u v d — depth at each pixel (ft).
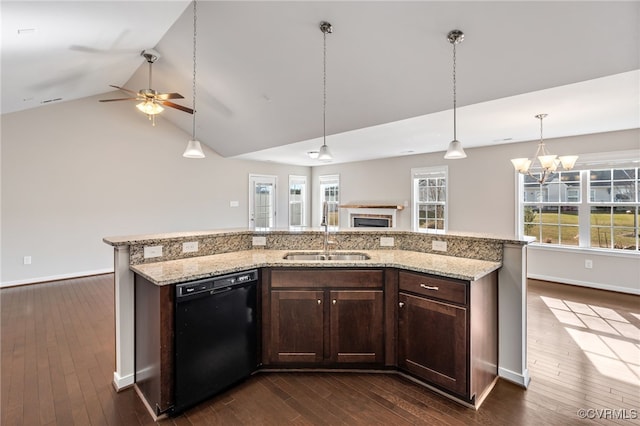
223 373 7.24
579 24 7.25
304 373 8.12
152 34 11.64
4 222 15.60
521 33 7.87
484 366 7.29
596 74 8.50
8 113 15.55
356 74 10.98
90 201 18.02
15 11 7.14
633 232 14.74
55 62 11.41
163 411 6.38
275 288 8.02
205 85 14.89
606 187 15.38
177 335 6.47
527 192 17.62
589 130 14.60
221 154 23.68
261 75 12.60
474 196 19.11
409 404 6.89
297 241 9.98
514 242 7.63
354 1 8.26
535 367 8.41
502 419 6.41
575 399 7.06
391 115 12.78
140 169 19.85
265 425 6.26
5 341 9.84
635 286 14.55
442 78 10.05
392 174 23.35
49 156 16.74
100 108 18.33
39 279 16.52
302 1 8.68
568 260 16.30
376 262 7.93
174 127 21.30
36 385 7.55
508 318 7.82
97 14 8.74
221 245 9.32
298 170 29.19
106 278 17.49
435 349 7.25
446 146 18.72
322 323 8.00
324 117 14.20
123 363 7.47
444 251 8.98
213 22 10.57
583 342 9.84
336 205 28.02
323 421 6.37
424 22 8.29
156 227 20.56
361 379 7.84
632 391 7.34
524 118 12.60
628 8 6.62
